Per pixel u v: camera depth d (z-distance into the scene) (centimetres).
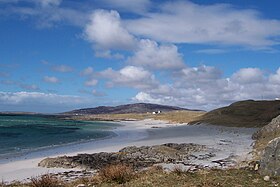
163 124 11475
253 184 1134
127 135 6450
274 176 1216
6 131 8056
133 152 3125
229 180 1194
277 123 4034
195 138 5050
